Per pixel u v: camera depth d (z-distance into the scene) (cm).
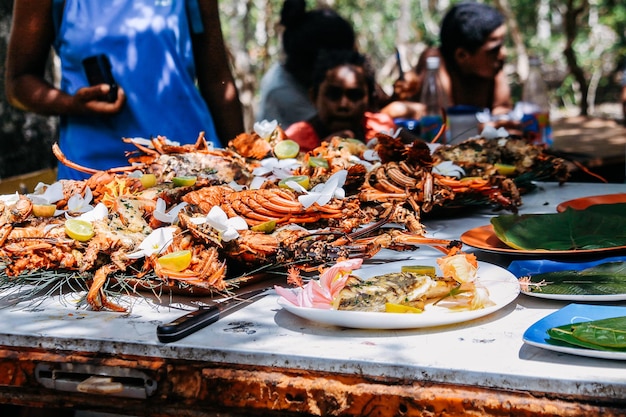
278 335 140
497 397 119
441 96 385
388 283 149
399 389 124
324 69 351
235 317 151
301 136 339
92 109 272
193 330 142
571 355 126
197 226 163
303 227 182
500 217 196
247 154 243
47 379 142
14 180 294
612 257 172
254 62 1034
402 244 174
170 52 280
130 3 278
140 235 172
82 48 277
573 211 196
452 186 227
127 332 144
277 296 164
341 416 127
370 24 1368
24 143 397
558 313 138
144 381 137
